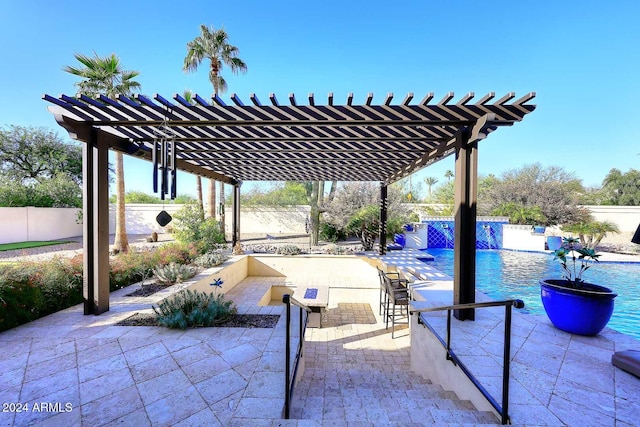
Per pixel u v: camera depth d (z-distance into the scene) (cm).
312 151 506
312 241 1267
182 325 324
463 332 312
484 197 1855
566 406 194
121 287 502
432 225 1390
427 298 451
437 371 301
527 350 273
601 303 293
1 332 312
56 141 1858
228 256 870
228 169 758
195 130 420
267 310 393
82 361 255
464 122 336
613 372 235
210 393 211
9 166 1734
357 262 905
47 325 334
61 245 1212
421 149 495
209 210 1459
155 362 254
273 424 179
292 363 257
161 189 355
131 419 184
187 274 555
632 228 1531
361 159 606
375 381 321
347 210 1316
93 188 365
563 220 1498
